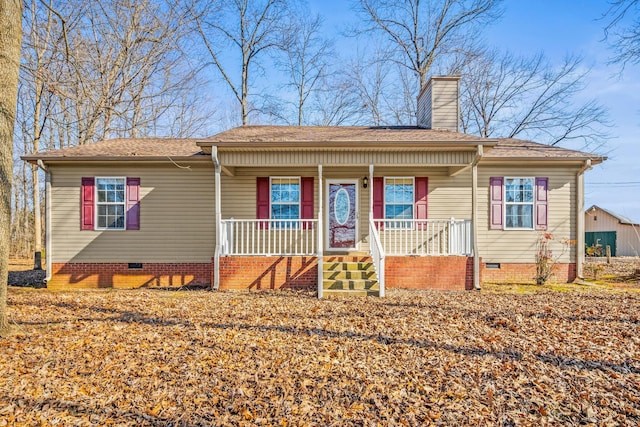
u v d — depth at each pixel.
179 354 5.42
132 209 12.04
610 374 4.80
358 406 4.03
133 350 5.57
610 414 3.89
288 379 4.64
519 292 10.42
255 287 10.87
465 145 10.31
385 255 10.86
